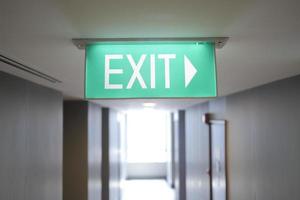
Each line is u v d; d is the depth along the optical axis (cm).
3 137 249
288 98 304
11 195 262
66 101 548
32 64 233
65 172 536
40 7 126
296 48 192
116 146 869
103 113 744
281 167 317
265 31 158
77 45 171
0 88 248
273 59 222
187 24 148
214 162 569
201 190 660
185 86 169
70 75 283
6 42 174
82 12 132
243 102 426
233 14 136
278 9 130
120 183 962
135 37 166
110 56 170
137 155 1466
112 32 158
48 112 363
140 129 1484
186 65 170
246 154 415
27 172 298
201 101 611
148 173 1372
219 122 528
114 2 122
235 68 257
